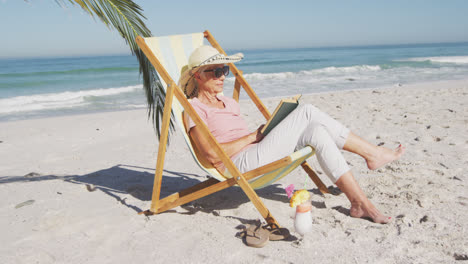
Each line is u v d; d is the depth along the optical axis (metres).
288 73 20.50
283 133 2.53
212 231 2.51
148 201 3.13
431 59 31.44
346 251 2.16
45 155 4.96
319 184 3.10
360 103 8.62
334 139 2.58
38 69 35.34
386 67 24.42
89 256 2.23
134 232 2.53
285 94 12.16
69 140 5.86
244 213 2.79
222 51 3.45
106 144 5.52
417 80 15.46
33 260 2.19
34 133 6.45
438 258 2.06
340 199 2.99
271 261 2.09
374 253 2.13
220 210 2.82
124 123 7.21
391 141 4.93
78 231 2.57
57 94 13.33
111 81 19.23
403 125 5.88
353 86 14.06
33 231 2.59
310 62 34.53
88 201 3.16
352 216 2.60
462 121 5.88
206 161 2.75
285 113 2.64
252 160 2.54
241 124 2.90
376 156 2.59
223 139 2.76
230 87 14.55
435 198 2.88
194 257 2.18
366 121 6.38
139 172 4.08
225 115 2.82
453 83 13.43
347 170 2.51
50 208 3.00
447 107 7.36
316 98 9.98
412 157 4.09
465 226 2.40
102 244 2.38
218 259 2.14
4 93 14.91
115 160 4.63
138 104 11.09
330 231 2.40
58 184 3.66
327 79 17.31
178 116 2.74
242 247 2.27
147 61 3.41
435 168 3.67
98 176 3.93
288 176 3.71
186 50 3.29
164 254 2.22
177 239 2.41
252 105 9.17
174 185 3.61
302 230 2.31
